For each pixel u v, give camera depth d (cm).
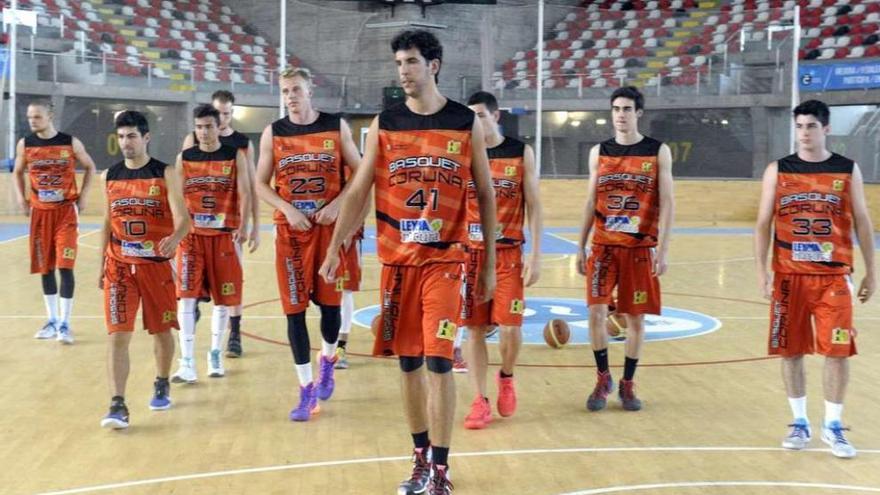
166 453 480
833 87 2209
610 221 573
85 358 718
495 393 622
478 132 409
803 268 490
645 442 508
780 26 2306
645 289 572
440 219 408
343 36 2583
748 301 1076
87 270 1280
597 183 577
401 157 409
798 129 494
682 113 2330
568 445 501
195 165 649
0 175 2080
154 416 556
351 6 2594
